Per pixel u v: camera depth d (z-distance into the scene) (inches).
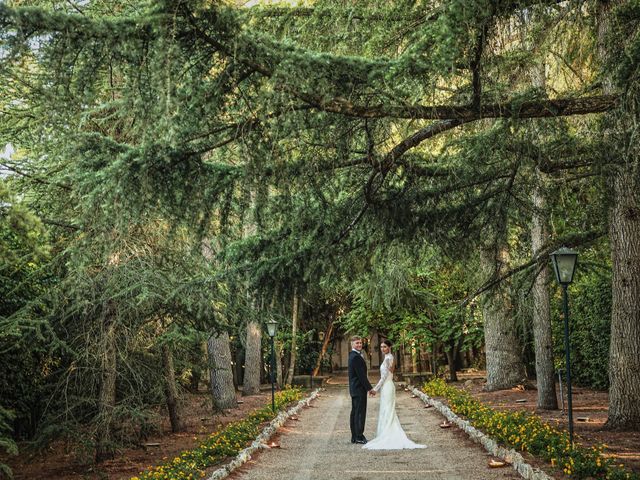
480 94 321.4
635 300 493.7
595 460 351.3
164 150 299.6
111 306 492.7
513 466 406.0
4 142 488.1
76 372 483.2
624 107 319.3
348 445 550.0
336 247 406.0
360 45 387.9
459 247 437.4
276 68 271.0
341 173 391.5
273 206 362.6
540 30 401.1
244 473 429.1
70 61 258.2
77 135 301.1
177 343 568.4
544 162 401.7
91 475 446.6
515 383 919.7
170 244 498.9
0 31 245.9
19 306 522.3
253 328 1178.6
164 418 700.0
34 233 286.0
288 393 1049.5
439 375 1344.7
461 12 273.1
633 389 492.1
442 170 405.1
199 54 282.2
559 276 443.2
